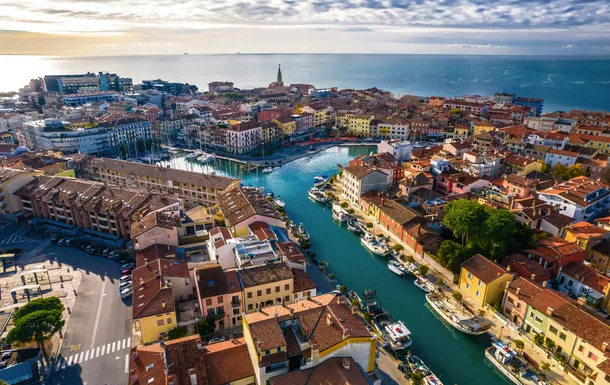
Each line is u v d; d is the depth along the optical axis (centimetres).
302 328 6644
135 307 8238
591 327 7556
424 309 9938
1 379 7031
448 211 11919
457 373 8012
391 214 13675
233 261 10250
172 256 10406
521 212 12781
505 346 8144
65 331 8619
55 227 13475
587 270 10069
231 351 6819
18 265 11262
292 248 10631
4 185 13775
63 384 7244
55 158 17838
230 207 12912
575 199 13538
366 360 6731
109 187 13950
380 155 19175
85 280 10531
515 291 9088
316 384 5962
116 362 7775
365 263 12075
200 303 8400
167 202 12531
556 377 7644
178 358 6462
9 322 8806
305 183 19775
